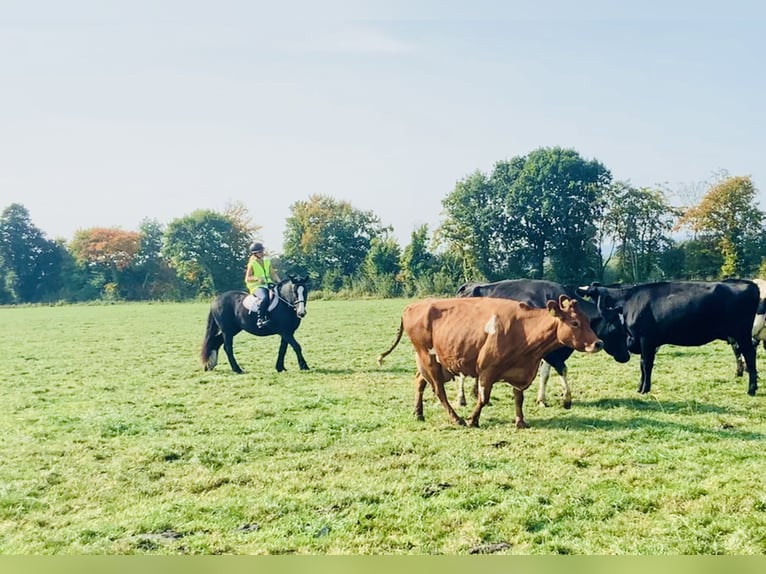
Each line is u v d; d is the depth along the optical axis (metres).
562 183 68.19
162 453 8.94
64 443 9.66
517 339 9.59
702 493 6.89
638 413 10.48
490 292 12.52
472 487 7.29
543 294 11.91
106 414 11.59
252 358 18.95
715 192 60.72
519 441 9.00
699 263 62.19
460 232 69.69
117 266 96.69
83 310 56.91
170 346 23.06
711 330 11.86
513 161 72.12
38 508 7.13
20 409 12.46
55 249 99.94
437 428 9.91
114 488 7.69
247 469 8.24
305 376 15.28
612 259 67.75
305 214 88.88
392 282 62.28
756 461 7.87
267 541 6.09
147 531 6.42
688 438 8.96
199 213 89.12
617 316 11.91
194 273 90.19
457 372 10.12
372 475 7.86
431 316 10.30
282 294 16.19
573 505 6.68
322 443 9.26
